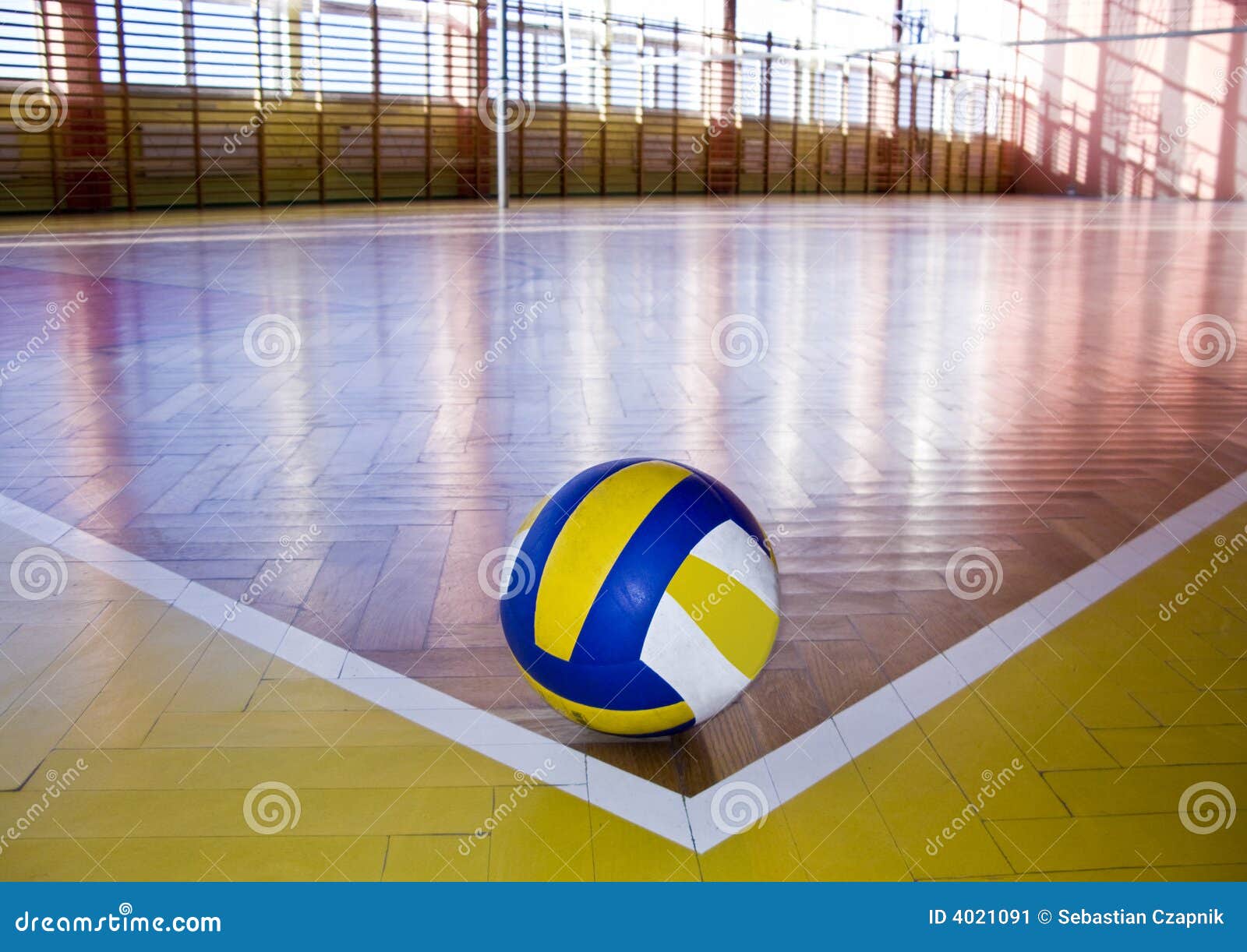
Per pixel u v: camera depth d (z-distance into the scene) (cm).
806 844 169
